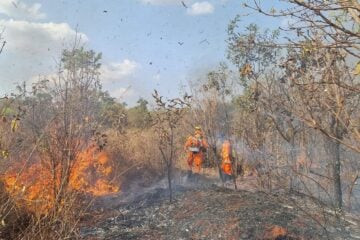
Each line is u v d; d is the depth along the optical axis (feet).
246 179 30.25
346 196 19.29
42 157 17.02
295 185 23.16
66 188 16.72
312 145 19.99
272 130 23.52
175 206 23.34
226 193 25.04
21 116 16.46
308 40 7.56
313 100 9.34
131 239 18.49
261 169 26.78
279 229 17.74
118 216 21.84
